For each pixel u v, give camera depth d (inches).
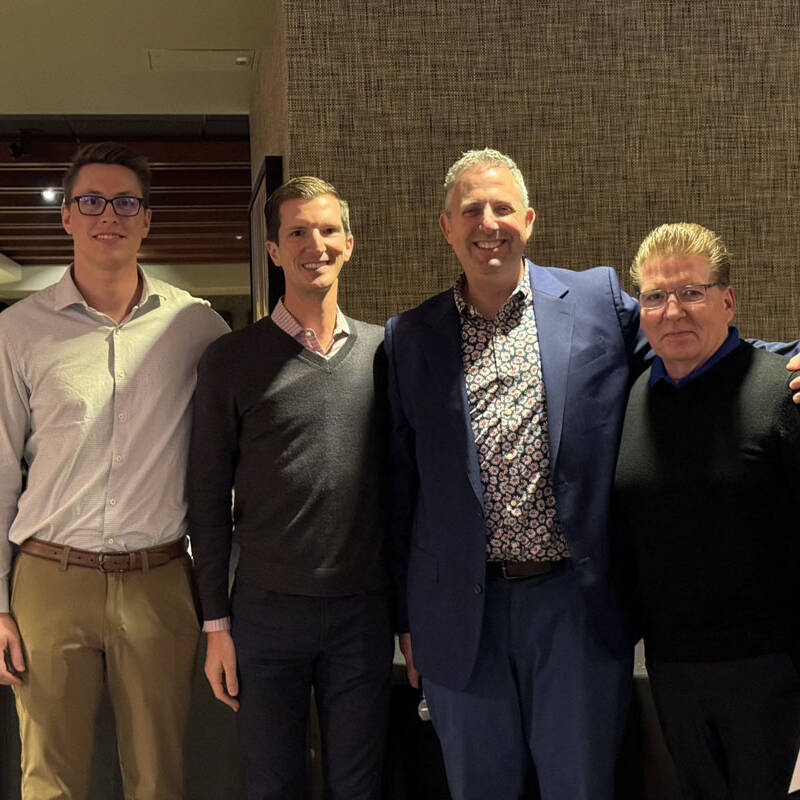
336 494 77.5
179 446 81.9
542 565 74.2
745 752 67.6
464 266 76.0
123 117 258.1
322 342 80.1
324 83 114.3
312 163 114.4
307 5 113.7
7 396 80.0
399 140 115.2
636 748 92.3
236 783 96.0
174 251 438.0
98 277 80.6
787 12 118.4
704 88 118.0
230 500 81.6
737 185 118.8
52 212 357.4
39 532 79.6
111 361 80.1
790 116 119.0
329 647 79.0
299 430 77.5
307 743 94.0
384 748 83.0
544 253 117.5
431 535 75.9
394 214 115.4
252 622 78.8
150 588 80.2
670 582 68.7
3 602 80.1
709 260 68.1
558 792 74.9
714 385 68.4
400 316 80.5
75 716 79.1
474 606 73.7
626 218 117.9
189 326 83.4
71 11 154.4
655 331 68.9
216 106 209.9
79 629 78.6
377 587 79.9
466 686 74.6
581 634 73.8
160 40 167.6
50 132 272.8
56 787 78.7
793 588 68.3
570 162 117.1
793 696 67.4
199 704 95.7
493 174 75.1
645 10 117.1
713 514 66.6
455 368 75.4
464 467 73.9
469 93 115.7
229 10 154.7
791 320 119.6
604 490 73.5
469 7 115.5
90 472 79.1
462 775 76.6
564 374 73.7
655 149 117.9
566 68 116.6
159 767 81.0
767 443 65.8
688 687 68.8
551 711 74.5
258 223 150.3
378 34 114.7
